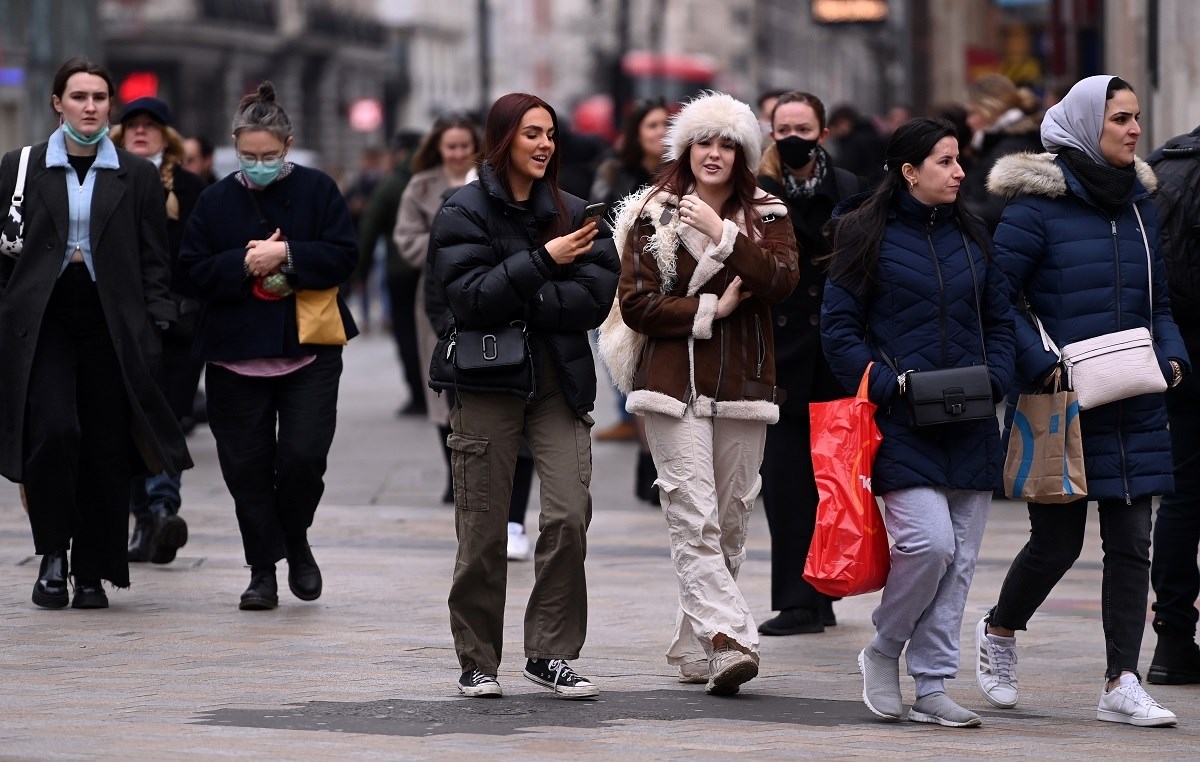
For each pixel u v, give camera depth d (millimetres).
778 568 26031
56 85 26188
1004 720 20875
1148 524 21312
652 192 21766
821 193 25469
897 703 20656
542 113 20719
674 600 28031
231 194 26609
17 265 26062
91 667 22734
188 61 192500
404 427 54312
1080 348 20969
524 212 20750
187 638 24672
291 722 19656
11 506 37844
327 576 29953
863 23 71875
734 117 21422
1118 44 51375
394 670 22688
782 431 25859
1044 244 21234
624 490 41031
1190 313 22906
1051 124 21438
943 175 20234
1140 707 20609
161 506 30688
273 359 26438
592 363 20922
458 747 18453
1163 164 23234
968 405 19922
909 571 20172
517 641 24750
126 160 26578
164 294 26797
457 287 20422
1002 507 39406
